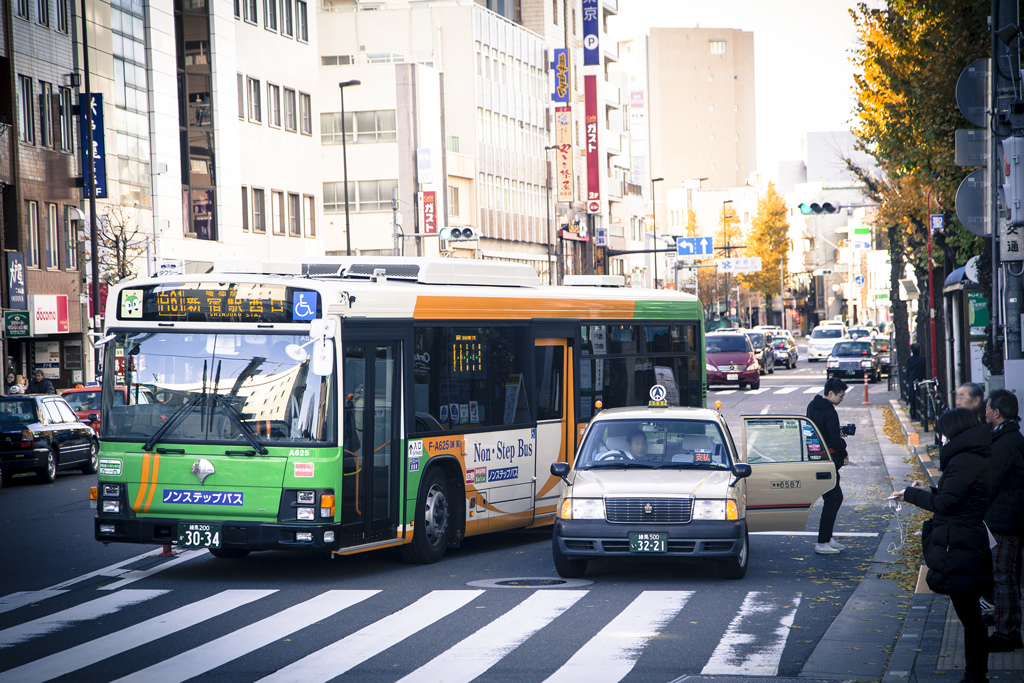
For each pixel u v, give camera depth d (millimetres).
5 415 51719
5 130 79625
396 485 27031
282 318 25094
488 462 29953
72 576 26906
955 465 16000
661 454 26375
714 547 24469
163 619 21938
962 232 41469
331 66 136125
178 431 25328
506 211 156875
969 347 44812
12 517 38875
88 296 87500
